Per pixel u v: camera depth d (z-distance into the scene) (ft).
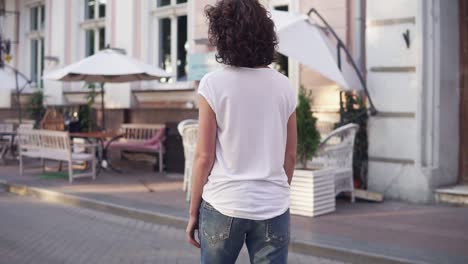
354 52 30.71
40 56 57.41
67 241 21.97
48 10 53.52
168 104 42.27
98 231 23.59
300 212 24.34
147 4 44.14
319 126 31.83
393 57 27.99
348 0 30.94
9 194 33.06
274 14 29.01
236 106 8.45
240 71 8.63
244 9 8.55
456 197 26.58
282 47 26.68
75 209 28.22
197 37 39.60
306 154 24.66
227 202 8.29
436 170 27.30
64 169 41.45
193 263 18.93
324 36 28.94
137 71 35.53
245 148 8.45
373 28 28.60
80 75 38.37
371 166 28.86
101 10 49.37
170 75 37.96
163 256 19.79
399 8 27.71
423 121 27.32
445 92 27.84
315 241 19.85
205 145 8.40
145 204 27.14
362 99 29.45
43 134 35.96
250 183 8.35
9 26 58.59
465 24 28.71
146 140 40.91
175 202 27.78
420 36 27.12
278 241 8.43
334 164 26.94
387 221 23.31
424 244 19.53
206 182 8.57
